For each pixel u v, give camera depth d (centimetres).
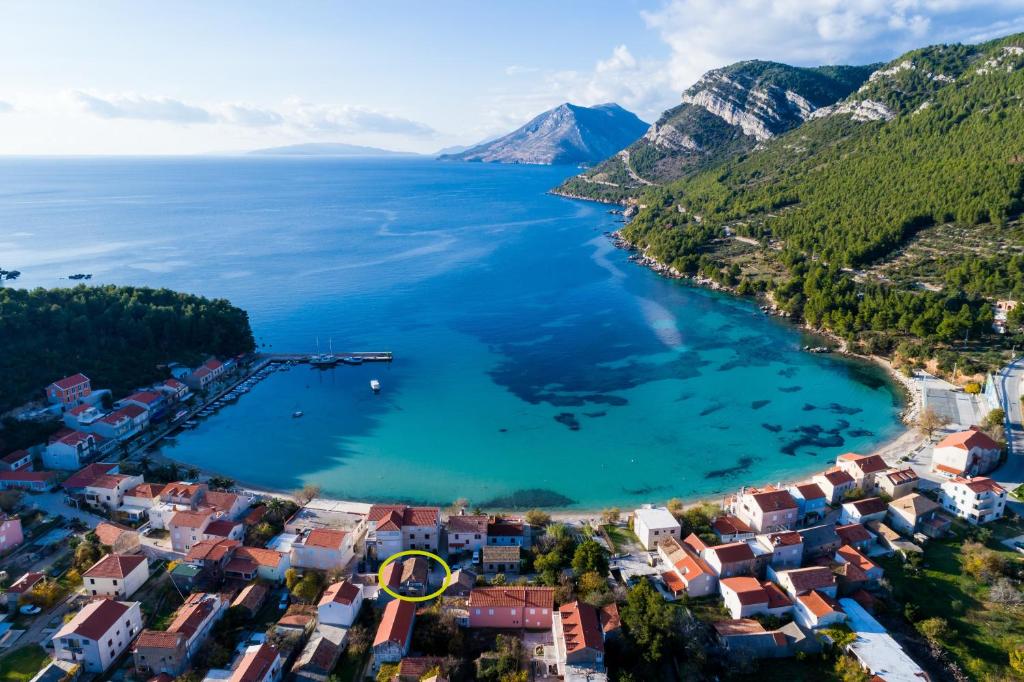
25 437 13112
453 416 16012
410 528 10175
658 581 9619
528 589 8856
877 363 19600
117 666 7888
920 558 9938
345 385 17950
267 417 15950
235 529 10338
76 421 13950
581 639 7781
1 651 8006
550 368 19200
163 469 12862
